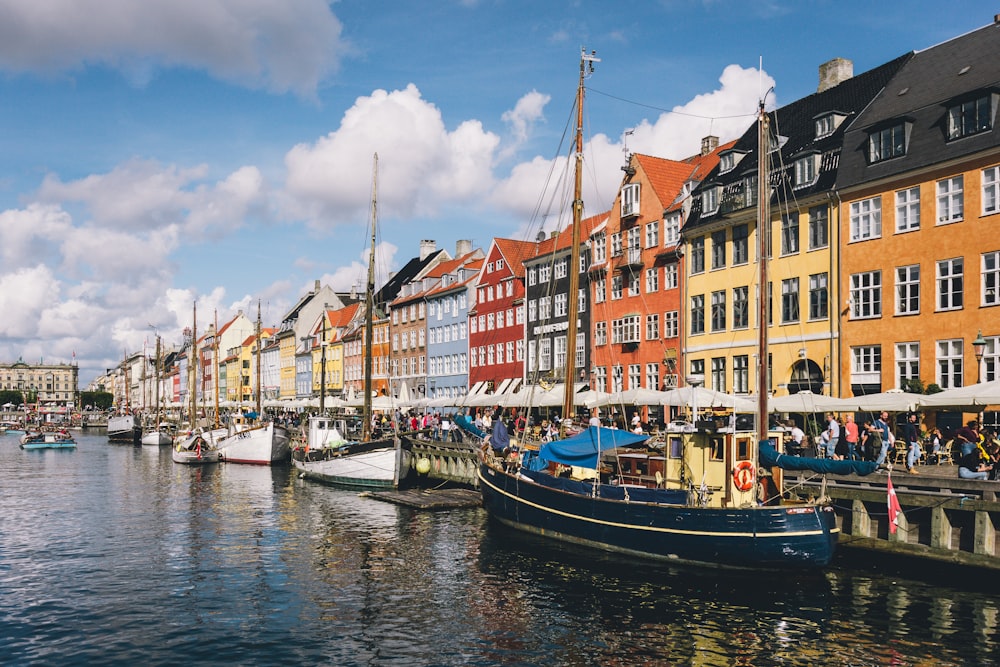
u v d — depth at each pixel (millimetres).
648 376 51406
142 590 22391
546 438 37188
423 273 87188
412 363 84875
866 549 23531
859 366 37250
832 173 39000
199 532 31219
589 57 32062
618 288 54500
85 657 17188
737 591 20953
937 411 32656
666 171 53500
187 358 173500
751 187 43250
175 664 16703
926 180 34688
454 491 40906
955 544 21422
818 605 19594
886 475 23516
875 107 39125
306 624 19141
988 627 17781
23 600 21500
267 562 25609
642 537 23891
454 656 16953
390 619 19406
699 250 47375
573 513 26188
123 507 38844
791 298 41031
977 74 34500
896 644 17000
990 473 22438
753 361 43125
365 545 27984
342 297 124062
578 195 31656
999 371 31547
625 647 17297
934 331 34031
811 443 32312
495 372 68875
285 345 124938
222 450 66750
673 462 24609
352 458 45312
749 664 16250
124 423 108000
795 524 21094
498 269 69688
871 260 36875
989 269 32188
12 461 72188
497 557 25531
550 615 19469
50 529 32469
